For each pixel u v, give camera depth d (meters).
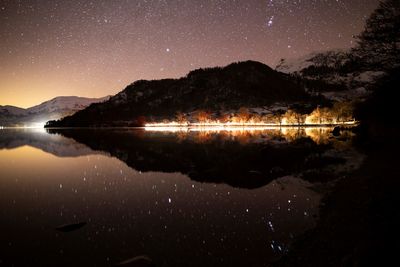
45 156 40.53
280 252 10.31
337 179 20.20
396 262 7.08
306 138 56.03
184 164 31.77
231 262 9.97
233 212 15.12
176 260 10.29
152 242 11.88
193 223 13.85
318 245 10.18
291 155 33.44
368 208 12.27
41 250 11.37
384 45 20.25
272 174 24.00
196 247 11.24
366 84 29.30
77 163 34.03
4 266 10.18
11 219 15.04
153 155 39.69
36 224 14.28
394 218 10.23
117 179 24.80
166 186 21.78
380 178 17.38
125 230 13.23
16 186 22.69
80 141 66.75
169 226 13.59
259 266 9.56
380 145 33.34
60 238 12.46
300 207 15.06
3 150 48.94
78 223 13.95
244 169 26.91
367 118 40.59
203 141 59.06
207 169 28.20
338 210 13.34
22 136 92.62
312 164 26.89
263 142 51.91
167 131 106.69
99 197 19.14
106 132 109.94
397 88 27.59
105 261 10.45
